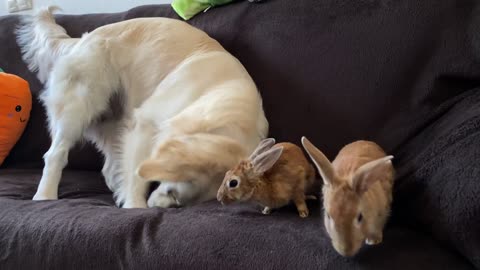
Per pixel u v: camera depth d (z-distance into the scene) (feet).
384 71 4.68
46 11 6.68
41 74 6.60
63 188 5.76
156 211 4.04
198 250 3.37
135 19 6.18
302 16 5.25
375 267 3.00
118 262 3.54
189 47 5.67
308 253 3.16
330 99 4.96
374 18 4.83
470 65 4.25
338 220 2.87
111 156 5.95
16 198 5.23
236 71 5.28
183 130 4.66
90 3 8.18
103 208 4.24
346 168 3.41
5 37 6.88
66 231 3.79
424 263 3.06
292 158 3.84
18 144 6.61
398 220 3.75
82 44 6.05
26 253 3.80
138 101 5.89
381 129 4.67
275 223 3.57
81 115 5.82
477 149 3.21
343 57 4.92
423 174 3.51
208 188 4.35
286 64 5.26
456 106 4.08
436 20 4.50
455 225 3.06
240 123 4.64
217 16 5.98
